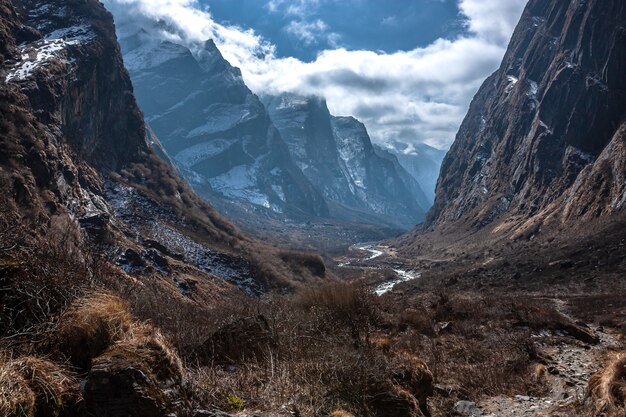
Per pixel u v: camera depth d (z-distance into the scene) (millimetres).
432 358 12828
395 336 14695
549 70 107125
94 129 61031
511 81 138750
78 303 5055
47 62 51438
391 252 139750
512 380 11852
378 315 15742
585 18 93625
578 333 18453
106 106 66938
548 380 12281
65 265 5613
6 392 3654
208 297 41156
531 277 48562
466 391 10547
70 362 4559
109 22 73562
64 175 45375
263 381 6133
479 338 17234
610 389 8117
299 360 7062
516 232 85312
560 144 93812
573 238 62406
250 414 5008
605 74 84562
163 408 4066
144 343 4535
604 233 55406
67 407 3980
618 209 61594
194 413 4484
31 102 45719
